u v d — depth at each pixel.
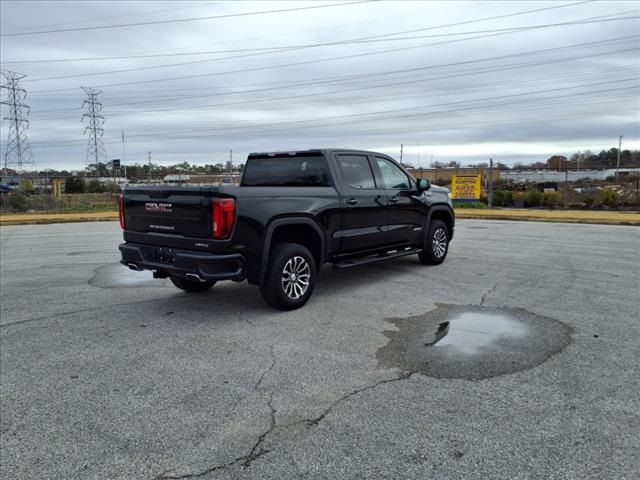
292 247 6.01
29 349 4.87
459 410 3.50
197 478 2.80
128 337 5.19
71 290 7.43
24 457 3.03
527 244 11.48
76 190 43.53
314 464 2.91
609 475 2.76
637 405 3.54
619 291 6.84
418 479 2.76
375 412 3.50
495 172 34.28
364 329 5.32
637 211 20.59
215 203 5.29
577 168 36.53
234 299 6.73
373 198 7.19
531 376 4.04
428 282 7.51
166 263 5.73
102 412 3.57
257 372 4.22
